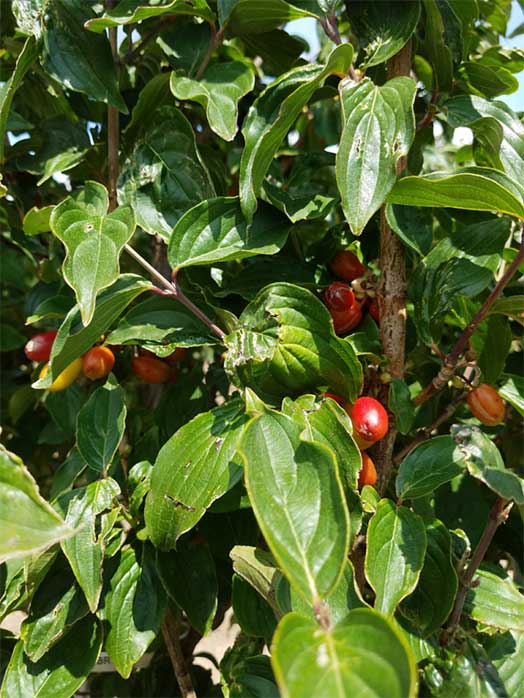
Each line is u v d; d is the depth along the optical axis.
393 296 0.44
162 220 0.45
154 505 0.40
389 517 0.40
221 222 0.43
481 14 0.54
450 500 0.50
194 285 0.46
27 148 0.50
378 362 0.43
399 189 0.39
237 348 0.41
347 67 0.41
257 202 0.44
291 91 0.42
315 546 0.33
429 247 0.45
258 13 0.45
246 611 0.43
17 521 0.34
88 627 0.44
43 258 0.60
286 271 0.46
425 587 0.40
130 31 0.49
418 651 0.40
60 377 0.45
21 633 0.43
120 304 0.41
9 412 0.61
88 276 0.38
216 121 0.43
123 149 0.48
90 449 0.44
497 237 0.43
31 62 0.46
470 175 0.37
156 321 0.45
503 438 0.54
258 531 0.48
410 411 0.42
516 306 0.42
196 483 0.39
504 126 0.44
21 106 0.57
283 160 0.60
